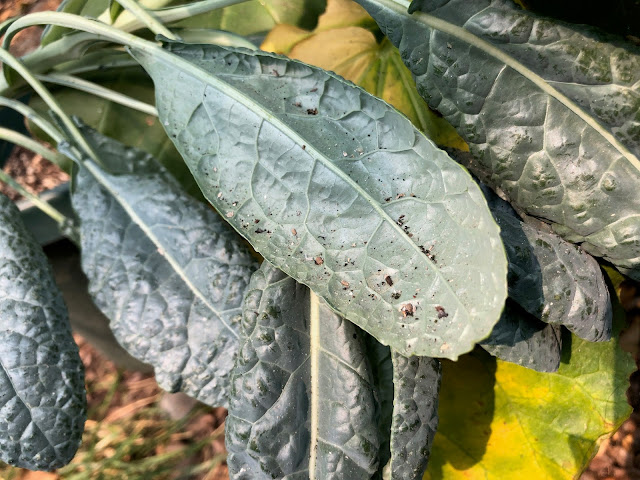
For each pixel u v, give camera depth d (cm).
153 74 33
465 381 43
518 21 31
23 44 73
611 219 31
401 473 32
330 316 33
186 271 35
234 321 34
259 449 31
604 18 34
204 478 65
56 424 32
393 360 33
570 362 40
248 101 31
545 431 41
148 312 34
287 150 30
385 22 33
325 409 32
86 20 34
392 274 29
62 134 38
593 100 31
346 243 29
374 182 29
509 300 33
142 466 64
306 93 31
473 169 36
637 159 30
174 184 38
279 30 44
